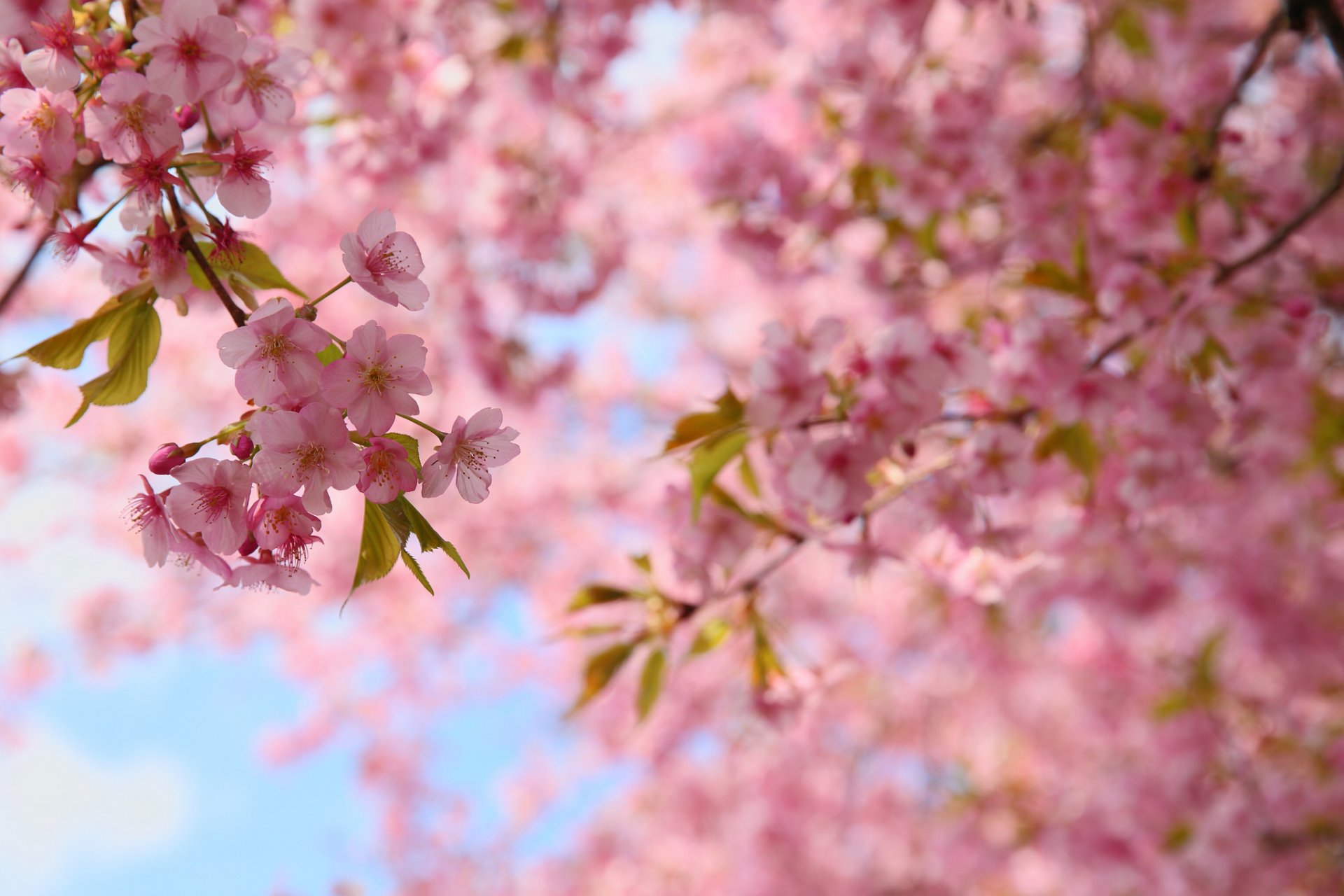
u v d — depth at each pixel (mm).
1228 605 5492
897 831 7996
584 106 4602
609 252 5637
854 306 6570
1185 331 2762
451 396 6215
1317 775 5613
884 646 8055
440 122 4039
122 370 1658
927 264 4410
